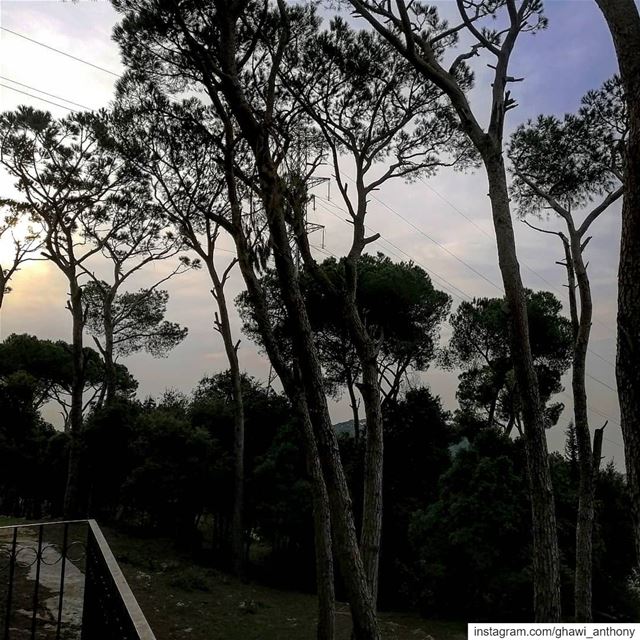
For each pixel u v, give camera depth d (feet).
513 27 29.37
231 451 65.72
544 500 24.23
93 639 10.67
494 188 27.09
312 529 60.23
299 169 28.43
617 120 39.78
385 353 73.05
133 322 95.09
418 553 58.80
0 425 79.56
